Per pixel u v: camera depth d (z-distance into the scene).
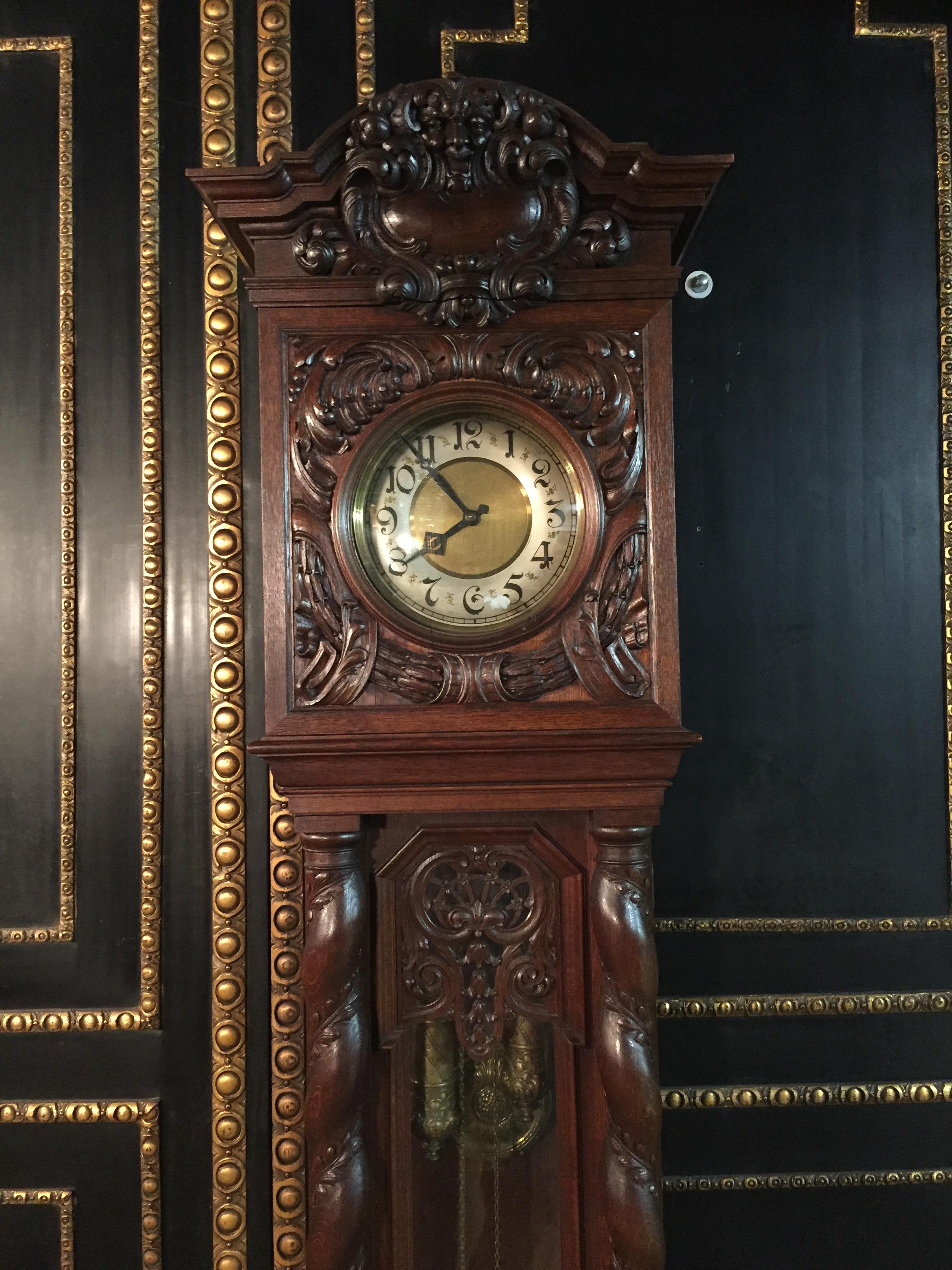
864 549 1.74
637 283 1.32
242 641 1.69
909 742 1.73
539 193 1.26
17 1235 1.65
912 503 1.75
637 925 1.29
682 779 1.71
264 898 1.67
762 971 1.70
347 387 1.31
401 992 1.35
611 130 1.73
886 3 1.77
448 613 1.32
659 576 1.32
